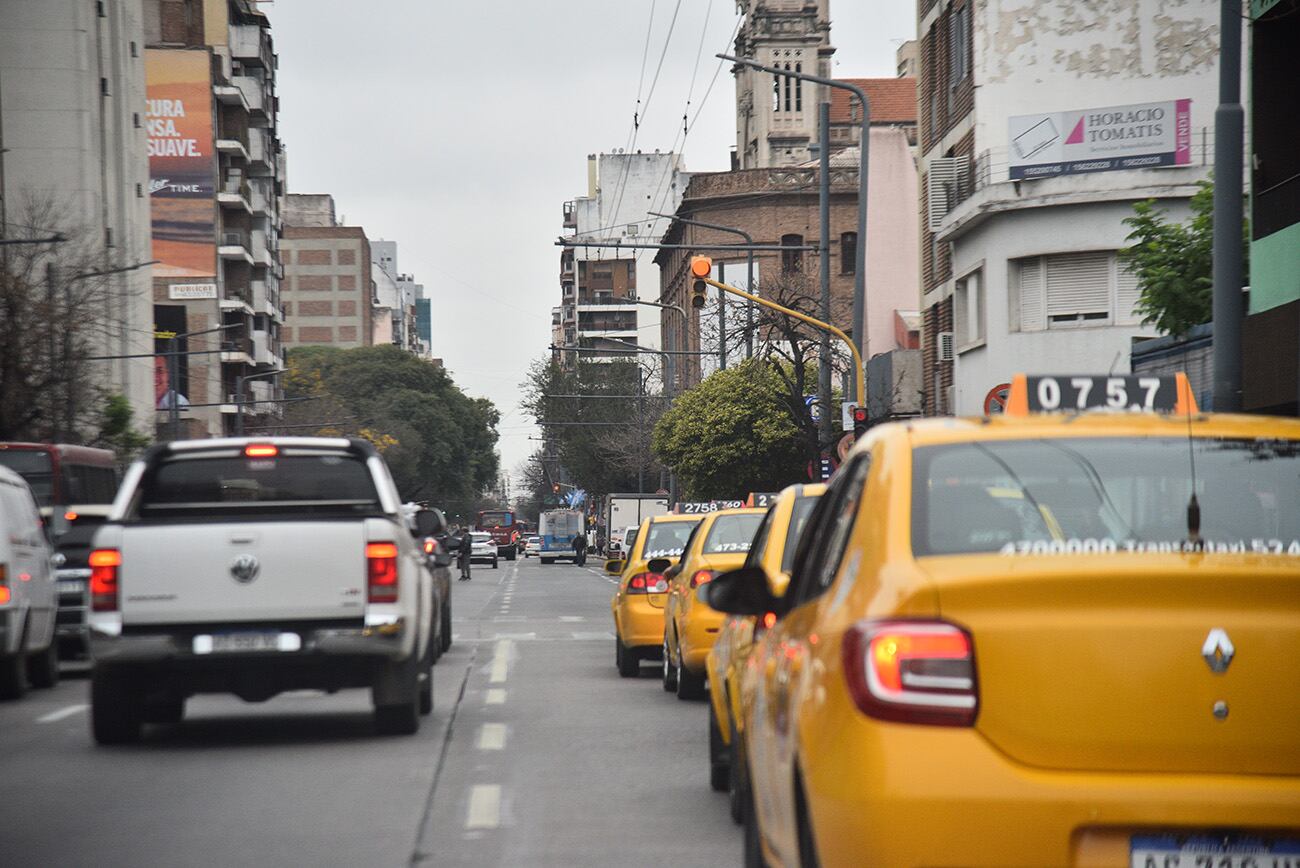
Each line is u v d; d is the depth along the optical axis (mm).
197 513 15250
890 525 5320
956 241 48969
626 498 99000
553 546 119500
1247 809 4629
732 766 10008
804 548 6828
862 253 39156
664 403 102125
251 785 11617
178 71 107062
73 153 76812
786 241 102625
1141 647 4754
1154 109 42969
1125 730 4727
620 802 10805
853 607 5113
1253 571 4785
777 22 142875
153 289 107000
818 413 46594
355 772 12227
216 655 13422
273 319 125750
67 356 52250
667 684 19109
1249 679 4738
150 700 15641
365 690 19359
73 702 19234
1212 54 45625
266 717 16438
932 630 4781
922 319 55562
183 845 9297
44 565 20984
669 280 128125
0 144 76562
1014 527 5281
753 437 68250
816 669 5250
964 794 4625
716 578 7191
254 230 117875
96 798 11102
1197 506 5391
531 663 23875
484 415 158250
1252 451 5621
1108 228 43125
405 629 13719
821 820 4953
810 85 143250
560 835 9602
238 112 113562
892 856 4637
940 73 52594
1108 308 43375
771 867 6461
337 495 15383
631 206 174375
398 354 140875
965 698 4734
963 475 5504
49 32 76812
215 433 107062
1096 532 5285
